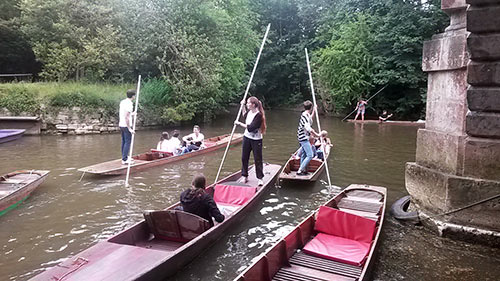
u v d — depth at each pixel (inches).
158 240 185.8
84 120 577.6
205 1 727.1
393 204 245.3
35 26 659.4
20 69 857.5
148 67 711.1
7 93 564.4
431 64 209.6
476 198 185.2
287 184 303.3
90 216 227.1
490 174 181.6
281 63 1366.9
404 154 437.4
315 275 150.3
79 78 685.3
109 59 643.5
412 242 192.4
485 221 184.5
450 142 194.2
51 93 566.3
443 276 159.5
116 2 663.8
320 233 189.2
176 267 157.4
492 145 179.0
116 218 224.5
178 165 367.2
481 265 168.6
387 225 216.2
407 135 601.9
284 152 452.8
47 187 285.1
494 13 164.7
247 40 924.0
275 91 1476.4
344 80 932.6
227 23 774.5
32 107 561.6
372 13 977.5
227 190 247.0
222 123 778.2
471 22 169.8
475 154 184.2
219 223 189.9
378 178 327.9
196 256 171.8
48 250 182.4
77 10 644.1
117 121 606.5
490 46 168.9
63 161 374.0
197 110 724.7
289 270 154.3
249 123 271.0
